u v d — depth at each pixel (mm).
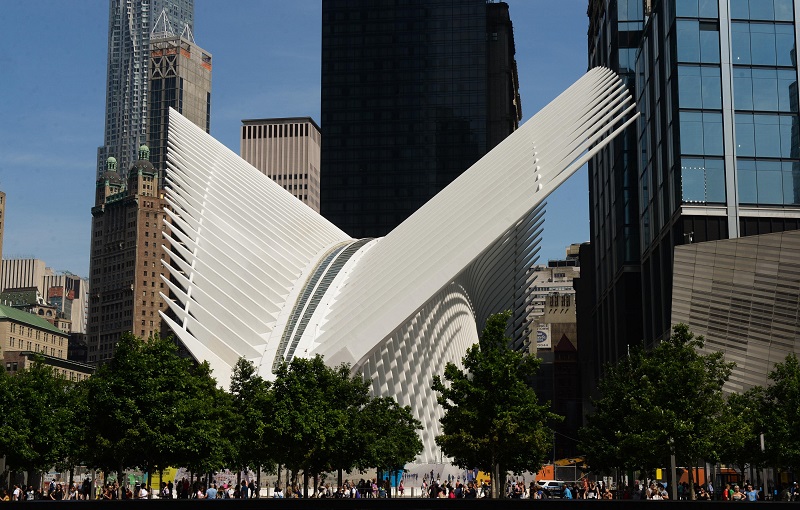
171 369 47188
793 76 81188
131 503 27250
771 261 54625
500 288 99562
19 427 48469
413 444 63094
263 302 73562
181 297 72688
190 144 84688
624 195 102375
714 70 81188
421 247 69188
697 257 58938
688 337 48531
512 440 46312
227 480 71875
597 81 81812
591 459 61875
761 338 55250
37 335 191375
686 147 80250
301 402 49031
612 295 109812
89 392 46469
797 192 79375
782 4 82250
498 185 70812
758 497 47219
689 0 82188
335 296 73375
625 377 60344
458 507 28500
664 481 71062
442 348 71875
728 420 46281
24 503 26297
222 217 79625
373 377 63688
